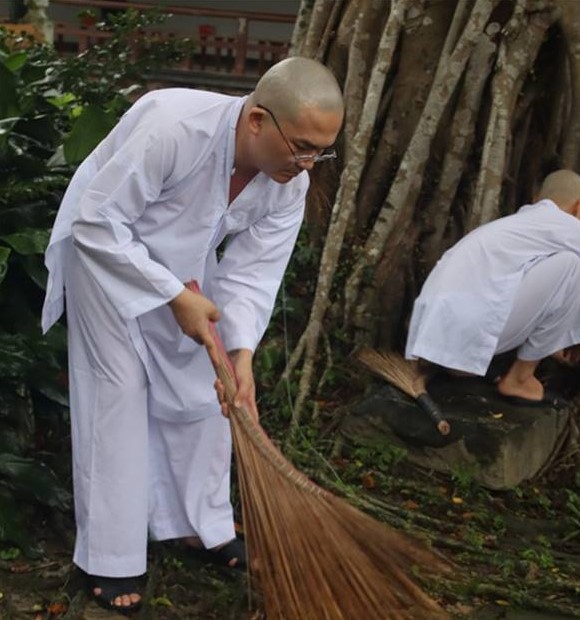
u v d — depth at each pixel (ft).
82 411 11.71
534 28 18.01
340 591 10.25
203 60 42.24
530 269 15.83
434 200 18.79
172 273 11.51
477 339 15.79
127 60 19.24
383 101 19.16
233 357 11.76
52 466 14.53
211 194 11.12
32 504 13.70
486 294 15.78
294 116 10.42
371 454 16.15
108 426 11.57
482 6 17.75
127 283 11.00
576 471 16.58
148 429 12.29
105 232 10.86
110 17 20.58
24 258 13.97
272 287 12.17
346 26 19.60
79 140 14.70
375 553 10.37
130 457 11.65
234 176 11.21
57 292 11.66
